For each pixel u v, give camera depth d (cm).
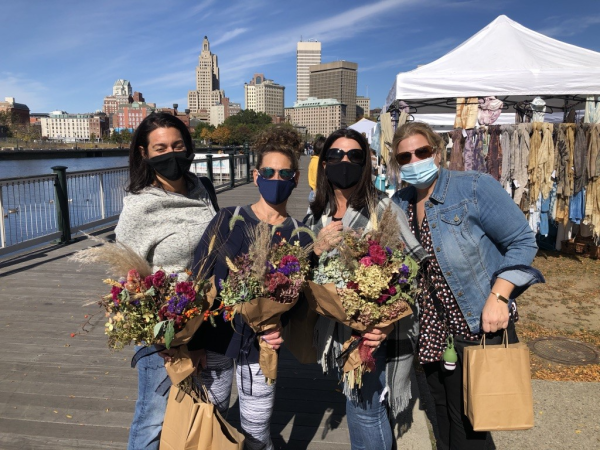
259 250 155
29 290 494
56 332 384
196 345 174
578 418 275
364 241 170
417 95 650
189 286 153
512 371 169
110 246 161
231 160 1510
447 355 186
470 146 627
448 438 207
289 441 248
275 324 169
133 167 192
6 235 611
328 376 318
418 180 185
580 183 603
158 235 179
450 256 183
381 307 162
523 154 607
